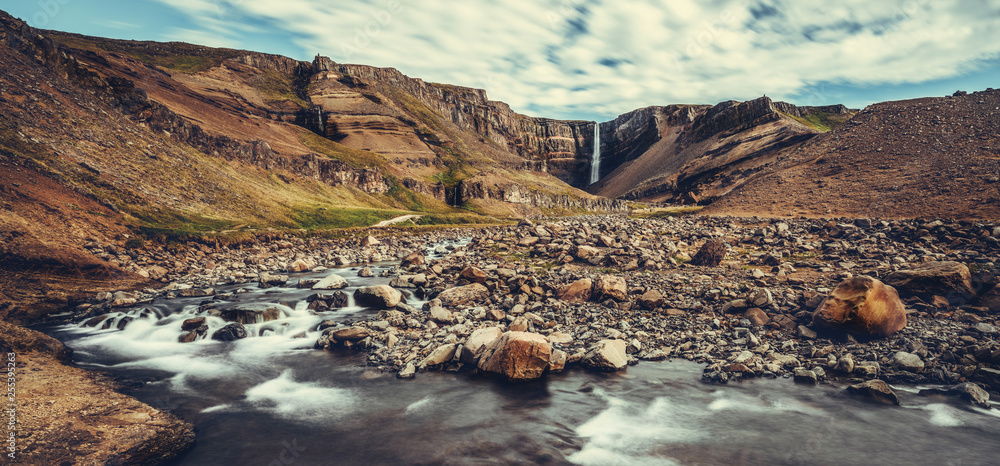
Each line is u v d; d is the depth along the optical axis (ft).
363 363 61.52
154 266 116.06
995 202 141.79
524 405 49.01
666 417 46.03
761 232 137.80
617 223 187.32
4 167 121.19
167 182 181.78
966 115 247.91
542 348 55.72
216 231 157.58
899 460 37.58
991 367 51.90
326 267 146.20
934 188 174.91
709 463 37.65
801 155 304.30
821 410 46.83
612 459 38.40
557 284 93.97
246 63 580.30
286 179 290.35
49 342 60.64
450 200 469.57
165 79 337.52
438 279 107.34
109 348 67.10
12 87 160.15
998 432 41.73
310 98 549.54
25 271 90.63
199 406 48.60
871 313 60.95
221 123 322.34
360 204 323.57
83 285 95.09
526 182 615.16
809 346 61.77
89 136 169.89
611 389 52.90
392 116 581.53
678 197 638.53
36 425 39.70
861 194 199.21
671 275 100.78
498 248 145.18
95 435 39.75
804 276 92.63
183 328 73.72
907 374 53.16
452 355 61.26
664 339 67.36
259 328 75.72
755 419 45.32
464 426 44.52
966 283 70.59
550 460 38.40
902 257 99.19
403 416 46.70
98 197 137.69
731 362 58.08
